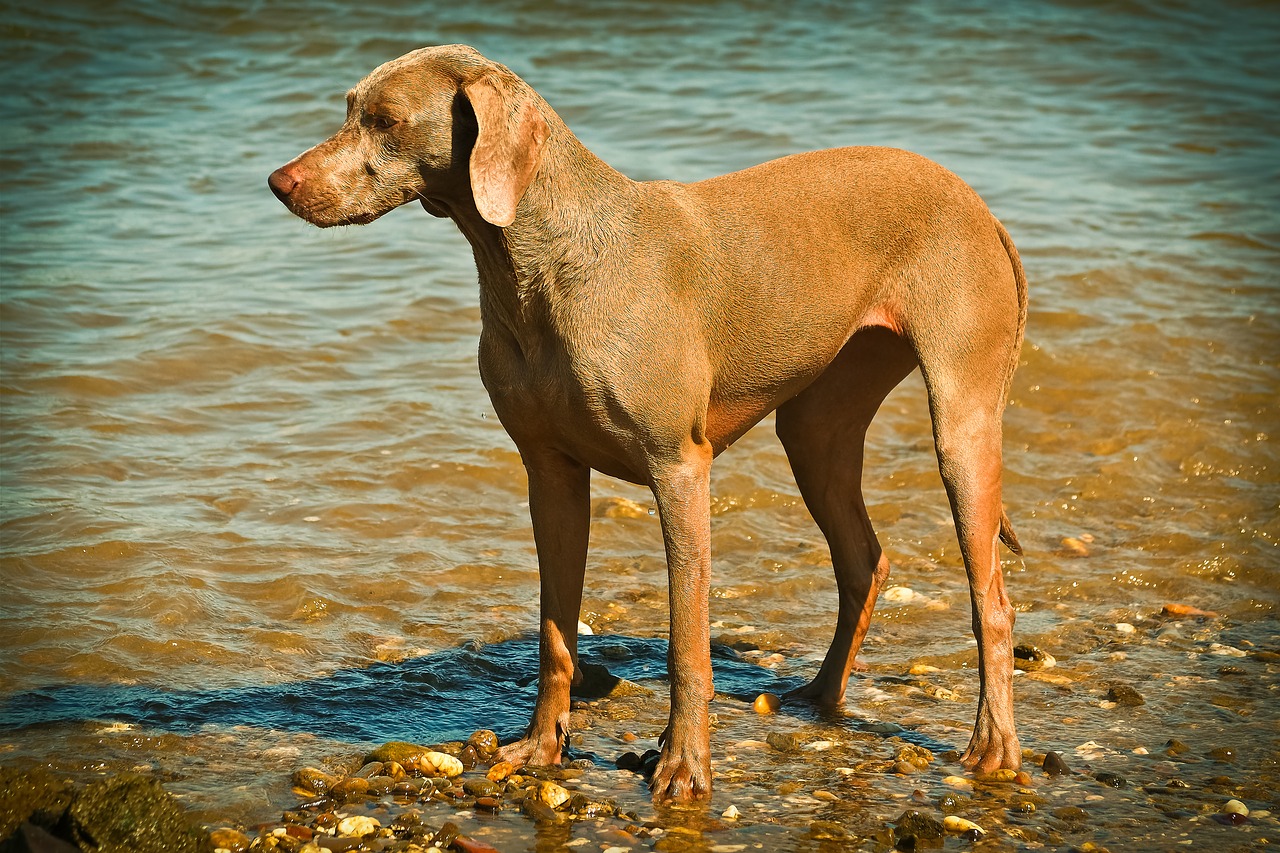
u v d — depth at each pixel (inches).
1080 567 443.2
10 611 377.1
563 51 1075.9
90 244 713.0
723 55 1082.1
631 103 951.6
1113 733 334.3
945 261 327.9
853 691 361.7
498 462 504.7
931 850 277.0
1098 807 296.5
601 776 309.1
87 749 310.0
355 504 465.4
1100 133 941.2
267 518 453.1
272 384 562.6
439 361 597.0
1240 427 547.5
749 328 310.3
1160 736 332.5
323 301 653.9
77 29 1079.0
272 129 898.7
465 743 319.9
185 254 706.2
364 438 518.9
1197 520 475.2
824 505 356.5
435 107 283.3
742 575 436.8
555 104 943.7
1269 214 793.6
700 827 284.8
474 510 473.7
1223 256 729.0
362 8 1157.7
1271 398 570.3
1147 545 458.0
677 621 299.7
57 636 364.8
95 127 895.7
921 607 416.8
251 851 266.7
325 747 319.0
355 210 286.2
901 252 328.8
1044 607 417.1
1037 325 637.3
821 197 321.1
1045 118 968.9
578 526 315.3
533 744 315.0
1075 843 280.8
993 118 959.6
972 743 320.2
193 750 313.6
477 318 644.7
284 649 371.2
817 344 321.1
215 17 1122.0
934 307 326.6
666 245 295.3
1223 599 420.8
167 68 1015.0
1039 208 791.1
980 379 327.3
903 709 350.3
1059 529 473.7
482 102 275.0
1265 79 1071.0
